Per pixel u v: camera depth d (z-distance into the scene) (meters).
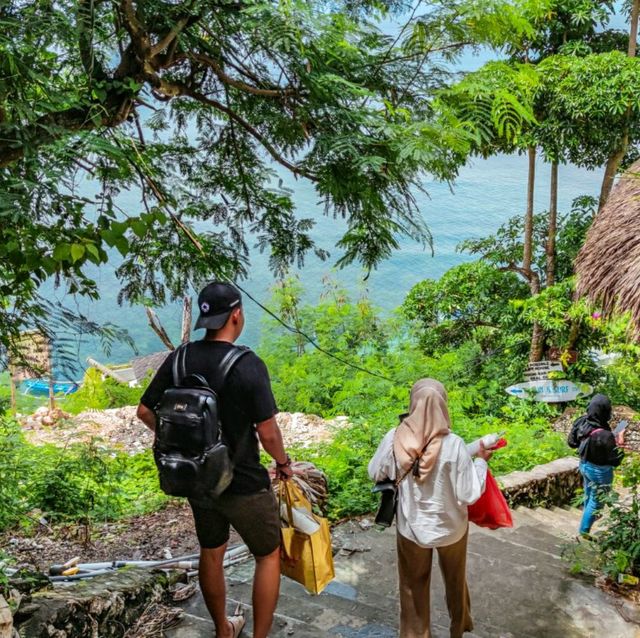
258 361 2.85
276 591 3.10
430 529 3.27
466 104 3.67
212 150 5.01
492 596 4.57
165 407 2.72
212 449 2.68
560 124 12.38
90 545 6.11
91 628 3.24
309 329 18.98
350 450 8.16
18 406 9.97
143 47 3.57
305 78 3.69
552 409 14.06
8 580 3.47
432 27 3.56
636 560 5.06
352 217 4.14
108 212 3.01
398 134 3.51
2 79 2.71
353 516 5.83
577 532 6.15
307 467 3.54
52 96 2.97
